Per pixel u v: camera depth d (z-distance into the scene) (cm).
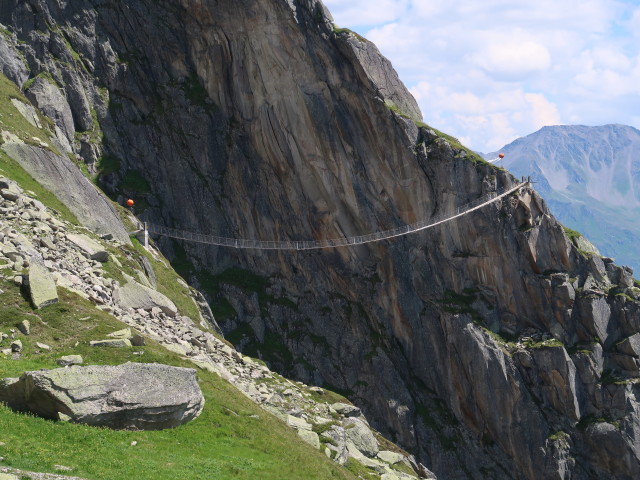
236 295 11300
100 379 4281
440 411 11462
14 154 7419
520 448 11256
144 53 11856
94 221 7800
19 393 4062
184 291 8906
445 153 11569
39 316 5209
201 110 11750
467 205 11650
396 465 7400
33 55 10844
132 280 6850
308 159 11619
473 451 11312
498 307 11781
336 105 11469
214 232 11594
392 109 11494
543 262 11894
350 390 11306
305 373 11144
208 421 4978
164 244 11125
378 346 11556
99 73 11481
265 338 11262
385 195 11656
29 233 6197
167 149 11594
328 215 11738
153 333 6212
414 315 11625
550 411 11419
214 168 11794
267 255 11781
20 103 8988
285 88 11519
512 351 11538
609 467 11225
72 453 3738
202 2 11562
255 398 6475
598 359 11650
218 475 4188
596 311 11750
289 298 11662
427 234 11719
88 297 5888
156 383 4572
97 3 11681
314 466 5181
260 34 11438
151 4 11862
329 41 11356
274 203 11844
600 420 11369
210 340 7212
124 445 4100
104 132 11238
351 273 11775
